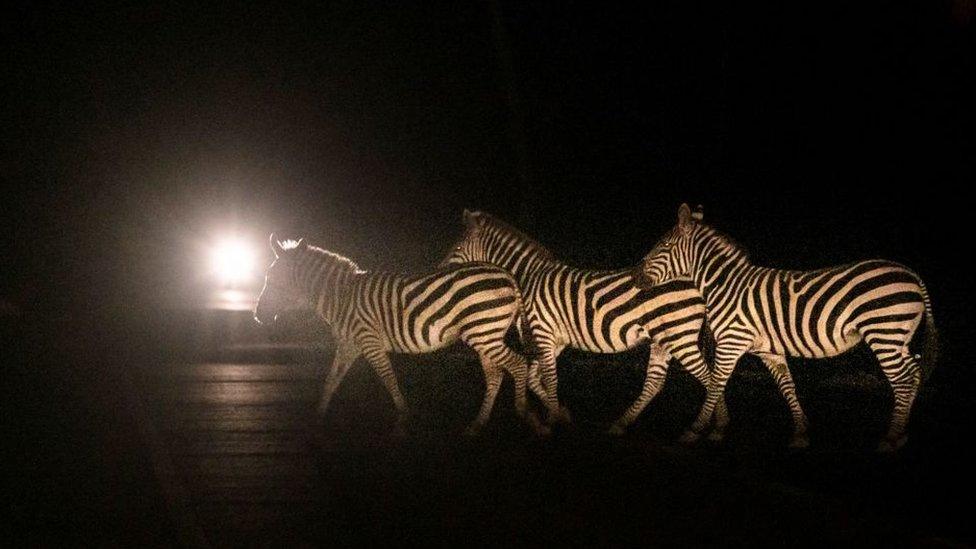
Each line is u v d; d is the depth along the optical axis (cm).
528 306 904
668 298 830
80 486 672
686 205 850
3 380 1102
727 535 573
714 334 849
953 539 555
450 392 1101
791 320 804
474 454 780
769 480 691
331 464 746
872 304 765
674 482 691
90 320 1831
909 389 767
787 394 830
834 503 631
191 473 715
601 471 724
